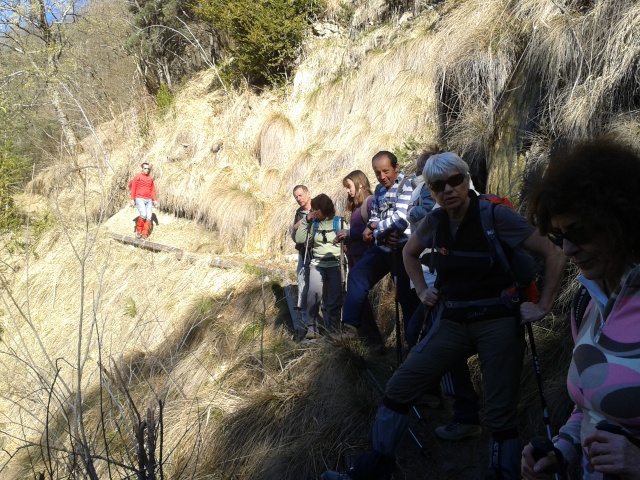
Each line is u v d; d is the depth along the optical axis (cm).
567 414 364
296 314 645
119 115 1511
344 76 1034
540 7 538
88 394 648
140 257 989
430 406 435
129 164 1270
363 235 488
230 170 1098
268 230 917
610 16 461
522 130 527
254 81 1248
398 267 450
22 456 606
